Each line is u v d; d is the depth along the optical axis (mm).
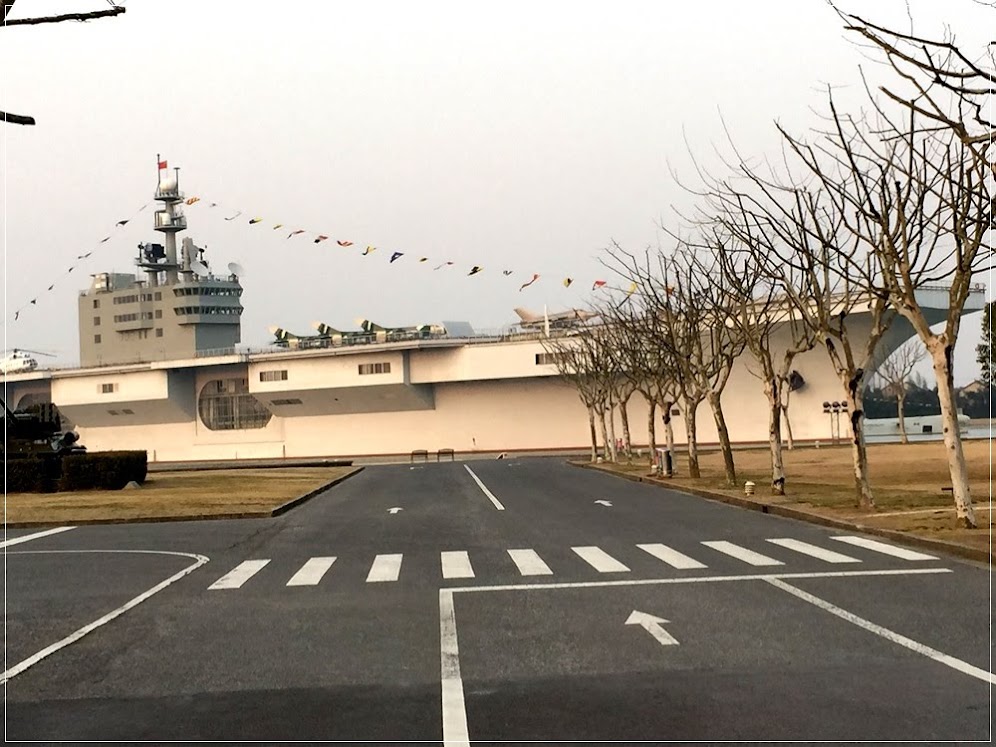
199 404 95625
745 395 81250
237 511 25188
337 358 86500
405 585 13070
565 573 13711
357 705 7113
